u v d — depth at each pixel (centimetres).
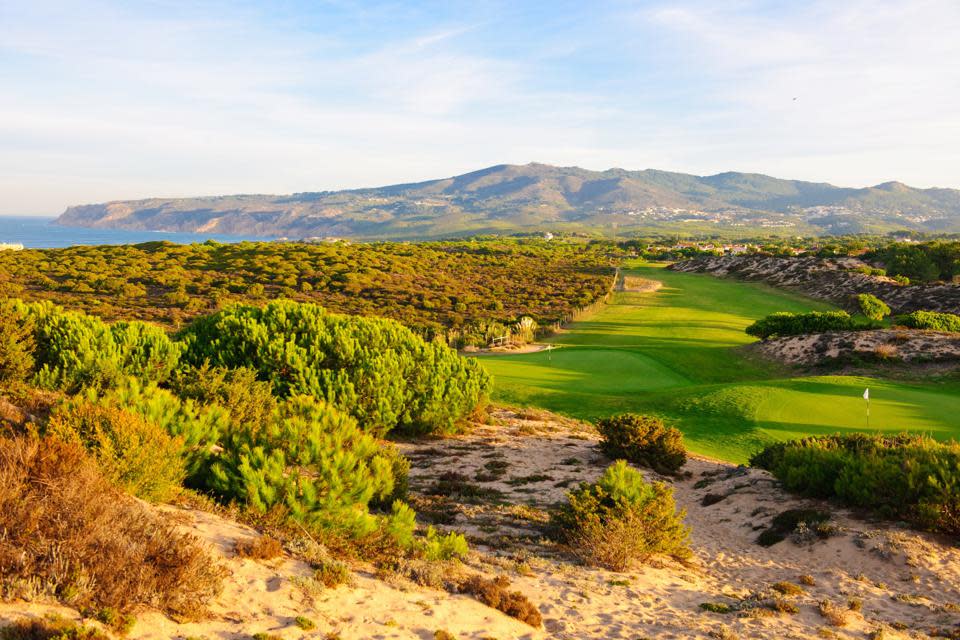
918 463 1216
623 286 9612
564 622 734
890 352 3972
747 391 2930
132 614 492
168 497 780
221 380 1606
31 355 1627
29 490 543
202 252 10375
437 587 734
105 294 7050
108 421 759
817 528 1178
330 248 11675
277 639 524
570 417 2794
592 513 1059
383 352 2067
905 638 779
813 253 11006
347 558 766
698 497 1568
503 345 5612
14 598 461
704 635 745
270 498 802
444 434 2136
